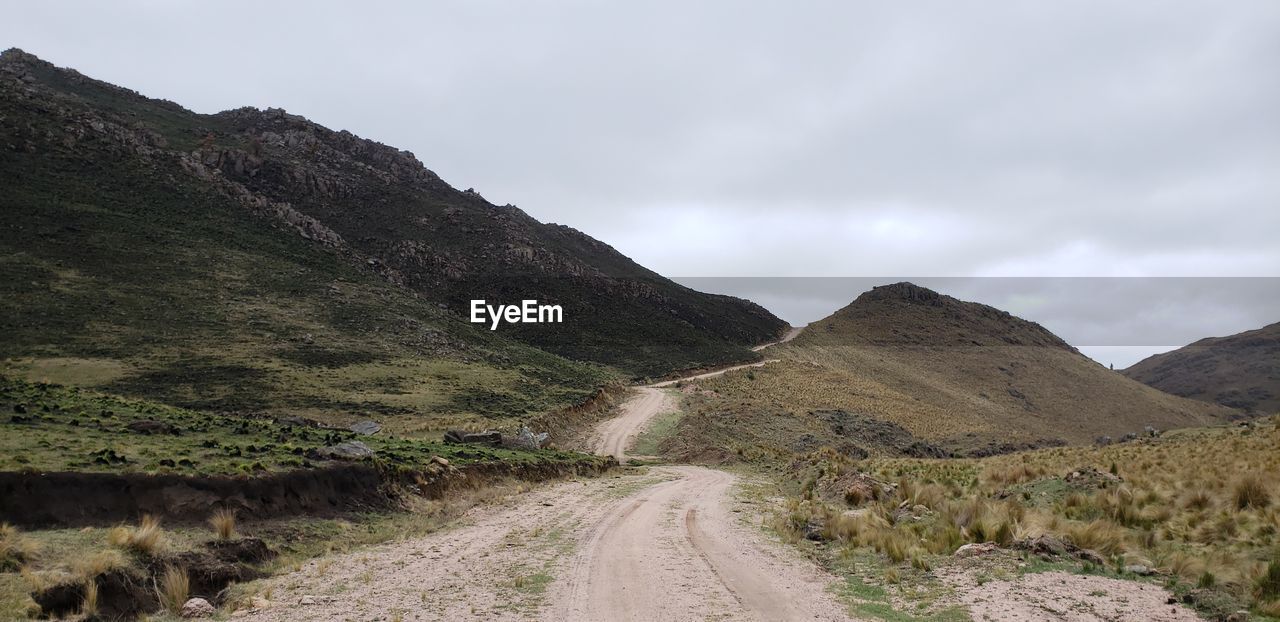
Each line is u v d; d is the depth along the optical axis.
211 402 46.31
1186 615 8.77
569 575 11.90
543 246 161.00
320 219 131.88
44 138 91.38
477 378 68.44
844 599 10.27
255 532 13.92
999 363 186.62
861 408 99.12
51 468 12.90
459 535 16.23
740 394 91.19
